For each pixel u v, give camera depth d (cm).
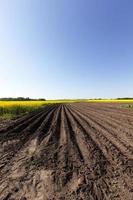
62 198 477
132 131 1373
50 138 1174
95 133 1305
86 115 2584
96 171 651
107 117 2317
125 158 783
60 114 2761
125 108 4341
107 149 916
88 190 518
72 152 875
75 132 1343
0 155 845
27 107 3978
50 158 796
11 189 525
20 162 750
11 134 1314
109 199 470
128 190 514
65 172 645
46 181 577
